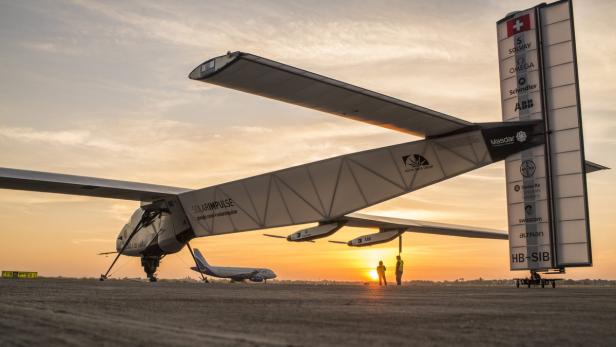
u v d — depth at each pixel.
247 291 14.95
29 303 7.61
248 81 14.79
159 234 33.56
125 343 3.72
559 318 6.36
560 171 19.44
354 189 23.94
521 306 8.65
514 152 19.70
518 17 21.20
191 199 31.30
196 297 10.48
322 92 15.80
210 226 31.14
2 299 8.52
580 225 18.86
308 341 4.06
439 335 4.59
